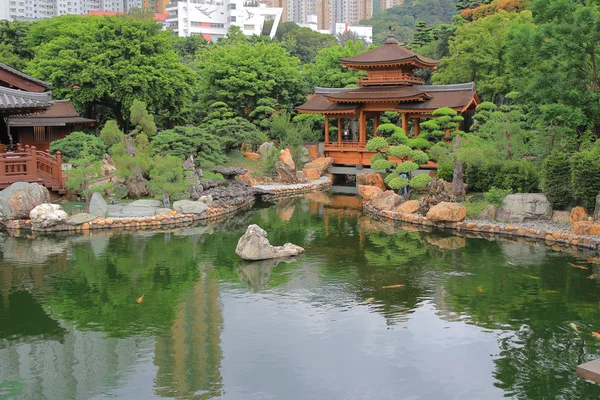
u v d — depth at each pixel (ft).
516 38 100.73
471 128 130.72
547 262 75.05
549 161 93.40
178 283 67.67
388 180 113.09
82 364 47.44
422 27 236.22
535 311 58.03
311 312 58.18
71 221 93.86
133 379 44.93
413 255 79.56
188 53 325.01
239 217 109.81
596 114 96.07
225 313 58.03
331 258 78.43
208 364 47.19
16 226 94.32
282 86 181.98
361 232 95.35
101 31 145.18
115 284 67.26
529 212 93.76
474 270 71.97
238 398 42.04
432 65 160.97
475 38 167.63
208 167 135.23
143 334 53.16
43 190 98.32
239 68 173.37
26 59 183.83
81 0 618.44
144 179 110.01
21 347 50.70
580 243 82.89
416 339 51.75
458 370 46.21
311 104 166.09
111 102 155.02
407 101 152.05
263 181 146.00
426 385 43.88
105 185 101.60
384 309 58.85
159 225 98.94
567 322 55.26
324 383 44.14
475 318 56.39
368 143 118.83
